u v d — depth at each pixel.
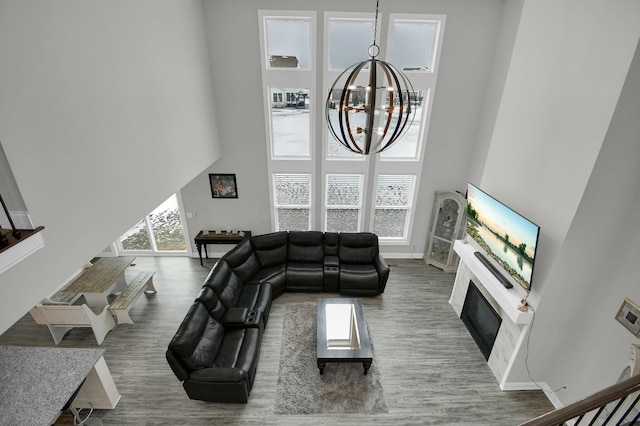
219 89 5.67
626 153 2.81
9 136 1.99
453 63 5.52
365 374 4.24
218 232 6.73
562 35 3.14
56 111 2.34
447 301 5.71
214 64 5.49
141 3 3.41
